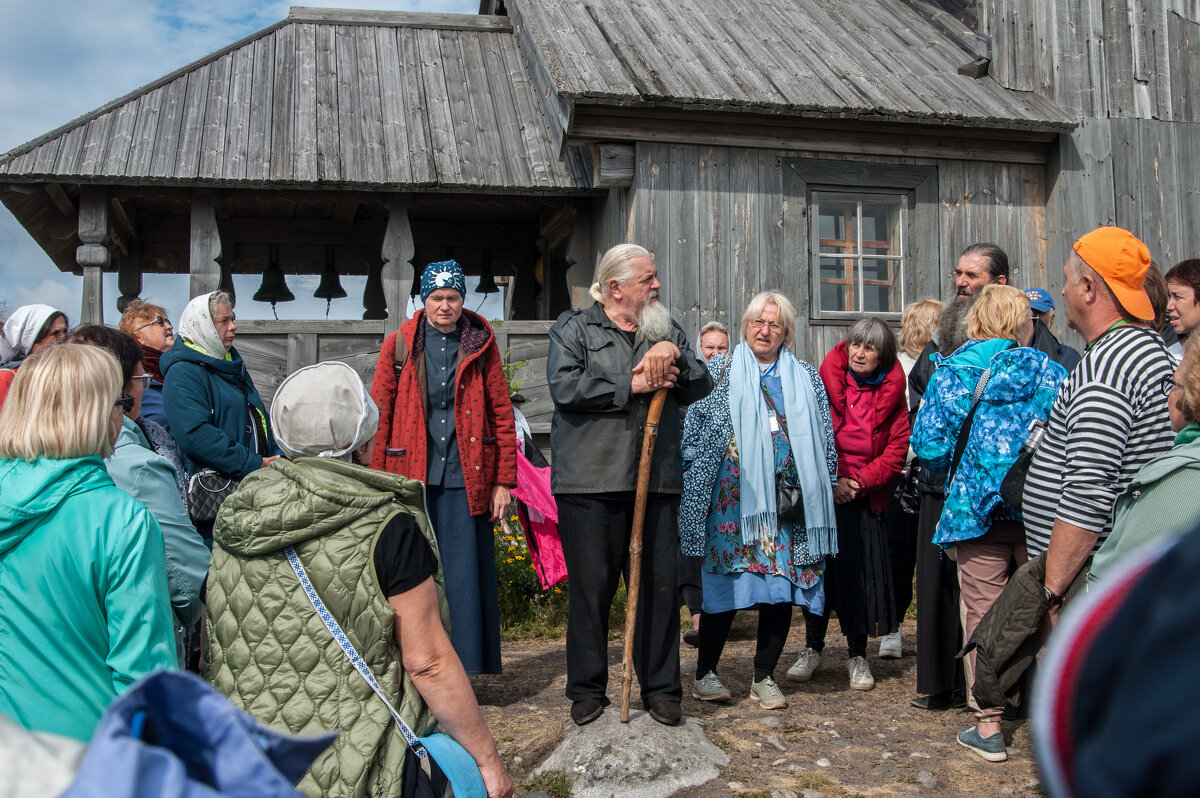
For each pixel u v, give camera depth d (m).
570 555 3.78
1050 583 3.09
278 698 2.06
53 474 2.25
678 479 3.79
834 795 3.35
